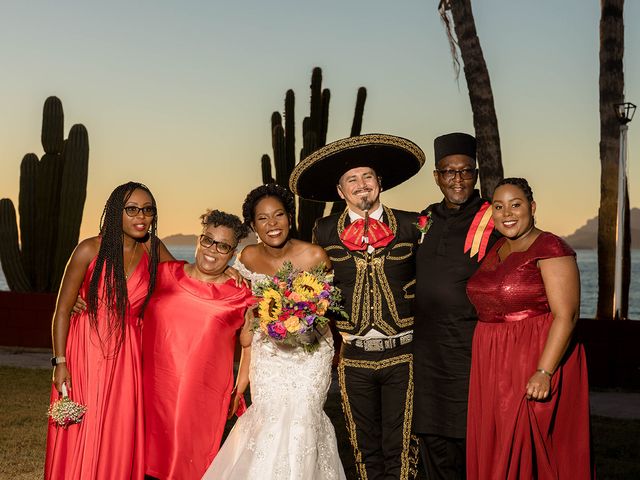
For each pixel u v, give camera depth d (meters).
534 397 4.38
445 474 5.13
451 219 5.13
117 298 4.93
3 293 15.43
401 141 5.28
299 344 4.89
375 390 5.23
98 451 4.82
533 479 4.49
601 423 8.89
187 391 5.09
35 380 11.22
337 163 5.27
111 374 4.89
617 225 15.70
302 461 4.82
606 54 16.42
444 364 5.00
